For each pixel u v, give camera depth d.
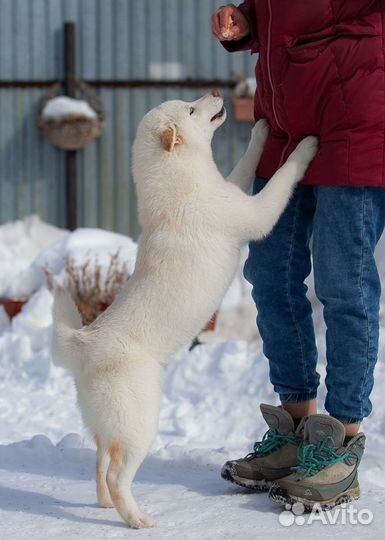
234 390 5.59
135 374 3.58
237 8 4.00
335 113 3.59
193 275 3.81
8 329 7.90
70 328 3.72
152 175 3.99
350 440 3.64
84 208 11.16
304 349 3.88
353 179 3.53
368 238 3.59
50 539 3.28
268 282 3.89
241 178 4.14
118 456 3.54
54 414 5.67
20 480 4.11
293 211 3.89
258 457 3.82
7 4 10.89
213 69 11.06
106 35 10.98
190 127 4.10
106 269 8.05
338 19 3.62
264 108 3.98
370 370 3.64
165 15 10.98
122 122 11.06
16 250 10.62
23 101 10.98
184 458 4.35
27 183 11.05
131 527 3.42
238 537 3.24
